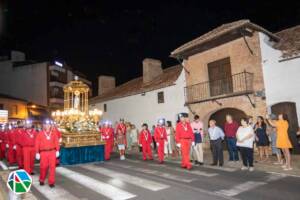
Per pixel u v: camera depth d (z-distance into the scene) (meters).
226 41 16.62
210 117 18.08
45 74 39.41
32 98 39.31
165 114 20.69
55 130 9.04
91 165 12.88
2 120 21.53
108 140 14.71
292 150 13.54
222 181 8.43
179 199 6.71
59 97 40.34
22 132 10.88
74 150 13.34
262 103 14.69
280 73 14.05
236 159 12.27
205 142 17.84
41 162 8.74
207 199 6.62
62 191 7.95
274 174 9.24
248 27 14.84
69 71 44.50
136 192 7.52
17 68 40.19
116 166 12.30
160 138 12.98
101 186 8.37
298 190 7.15
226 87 16.66
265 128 12.23
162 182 8.57
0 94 36.28
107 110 27.66
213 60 17.48
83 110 15.55
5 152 16.30
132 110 24.19
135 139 20.48
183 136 10.95
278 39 15.60
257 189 7.37
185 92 18.92
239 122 16.31
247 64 15.52
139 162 13.36
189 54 18.88
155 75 24.66
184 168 10.95
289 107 13.73
